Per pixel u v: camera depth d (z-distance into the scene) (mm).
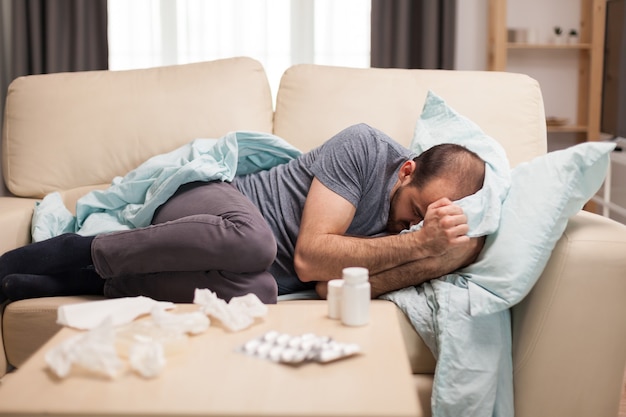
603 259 1477
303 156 1907
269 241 1604
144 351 1044
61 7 3986
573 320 1493
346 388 979
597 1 3895
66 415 918
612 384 1521
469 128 1875
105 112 2254
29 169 2236
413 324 1565
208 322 1210
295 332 1199
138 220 1849
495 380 1504
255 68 2311
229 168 1904
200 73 2291
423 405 1571
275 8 4234
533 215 1527
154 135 2221
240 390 973
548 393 1531
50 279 1690
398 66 4035
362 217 1764
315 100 2199
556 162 1568
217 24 4246
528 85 2209
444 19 4023
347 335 1182
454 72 2246
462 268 1642
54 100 2281
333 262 1612
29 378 1021
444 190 1633
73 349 1029
